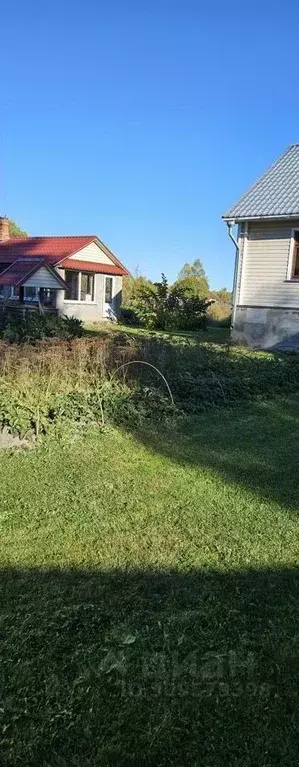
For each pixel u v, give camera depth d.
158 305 21.56
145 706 2.05
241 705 2.06
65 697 2.09
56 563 3.10
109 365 7.28
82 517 3.71
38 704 2.05
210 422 6.59
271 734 1.94
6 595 2.77
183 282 33.47
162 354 8.34
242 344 14.99
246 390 8.13
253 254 14.96
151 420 6.39
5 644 2.38
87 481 4.40
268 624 2.56
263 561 3.18
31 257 22.41
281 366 9.98
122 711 2.03
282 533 3.56
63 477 4.47
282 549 3.34
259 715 2.02
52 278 18.91
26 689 2.12
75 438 5.52
